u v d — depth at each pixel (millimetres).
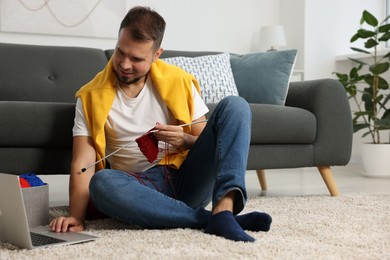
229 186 1527
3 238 1494
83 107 1798
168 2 4543
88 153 1768
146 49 1658
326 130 2734
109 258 1284
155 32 1661
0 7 3980
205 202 1841
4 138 2133
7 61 2840
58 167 2229
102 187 1603
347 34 4902
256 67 3021
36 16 4074
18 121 2135
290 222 1840
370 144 3945
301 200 2504
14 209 1398
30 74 2850
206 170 1730
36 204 1722
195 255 1307
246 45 4863
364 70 4746
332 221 1874
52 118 2176
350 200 2480
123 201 1604
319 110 2734
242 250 1352
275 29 4609
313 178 3818
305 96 2818
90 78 2963
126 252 1353
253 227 1640
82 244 1448
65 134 2189
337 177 3893
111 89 1796
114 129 1804
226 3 4770
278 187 3309
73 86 2906
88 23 4230
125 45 1646
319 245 1465
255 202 2420
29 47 2943
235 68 3092
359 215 2018
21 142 2160
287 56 3020
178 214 1635
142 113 1815
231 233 1484
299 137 2660
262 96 2934
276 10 4984
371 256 1356
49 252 1352
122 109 1806
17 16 4020
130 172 1846
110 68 1814
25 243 1402
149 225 1655
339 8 4867
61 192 3164
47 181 3734
